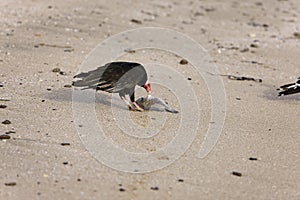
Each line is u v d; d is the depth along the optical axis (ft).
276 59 62.28
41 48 57.16
